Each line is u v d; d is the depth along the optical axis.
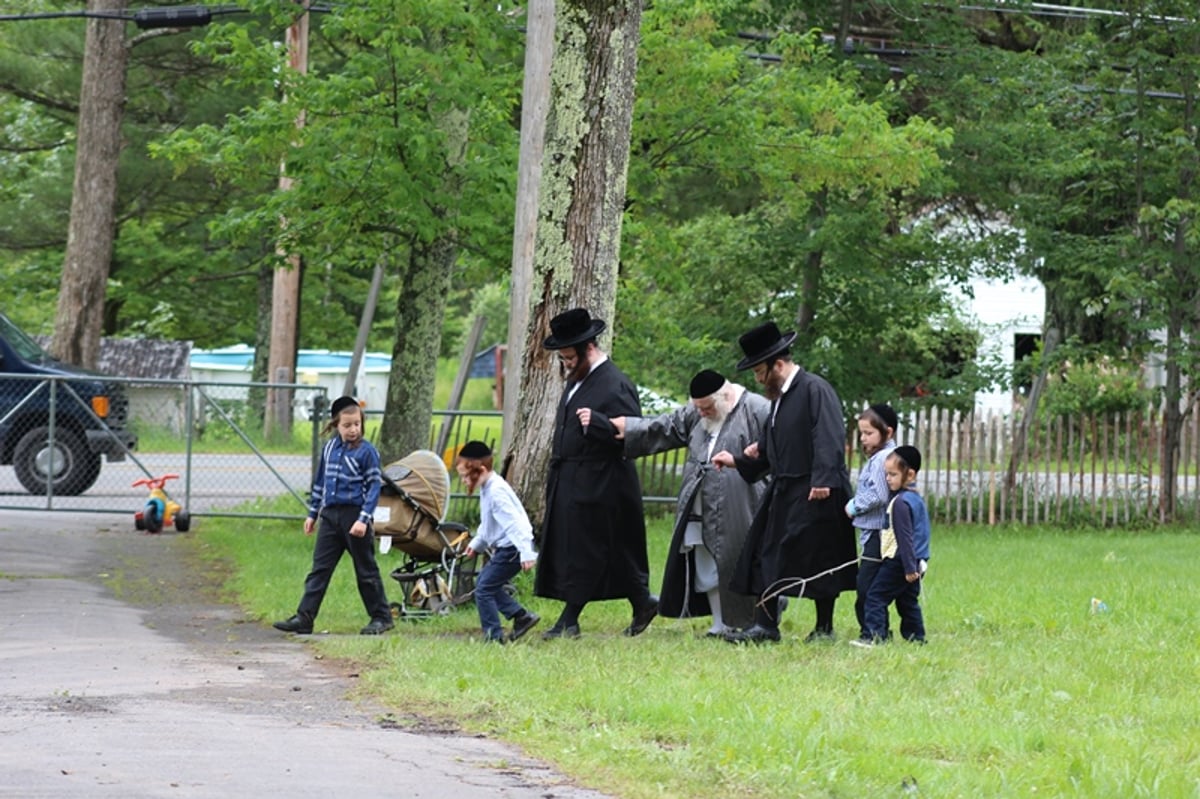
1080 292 36.88
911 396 36.59
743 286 36.69
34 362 31.55
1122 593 20.77
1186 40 35.56
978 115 35.41
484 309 93.25
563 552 16.50
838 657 14.54
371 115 26.41
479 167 26.73
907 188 33.75
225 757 9.77
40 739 10.27
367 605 17.45
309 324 63.59
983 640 16.25
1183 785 9.22
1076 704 12.22
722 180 32.44
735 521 16.30
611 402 16.55
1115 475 34.88
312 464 28.38
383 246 30.61
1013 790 9.08
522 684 12.98
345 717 11.77
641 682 12.84
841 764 9.60
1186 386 35.94
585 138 19.73
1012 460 34.69
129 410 35.00
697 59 29.72
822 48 32.22
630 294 32.19
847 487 16.02
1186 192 36.06
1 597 19.58
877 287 34.47
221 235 29.52
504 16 27.86
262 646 16.17
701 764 9.70
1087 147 36.16
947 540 30.84
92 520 28.97
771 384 16.16
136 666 14.31
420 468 18.31
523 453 19.91
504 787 9.16
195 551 25.36
